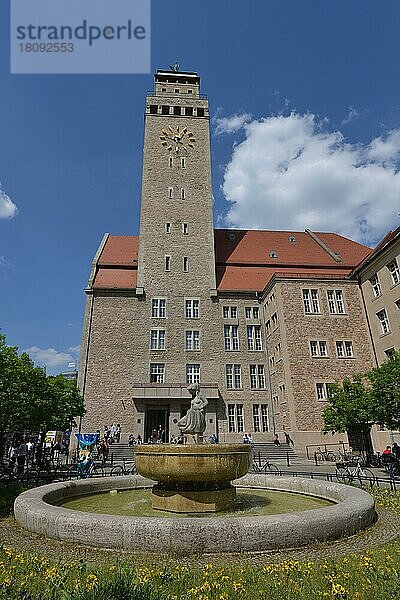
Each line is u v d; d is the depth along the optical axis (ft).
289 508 36.55
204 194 163.12
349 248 175.42
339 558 22.76
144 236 154.10
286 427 121.80
